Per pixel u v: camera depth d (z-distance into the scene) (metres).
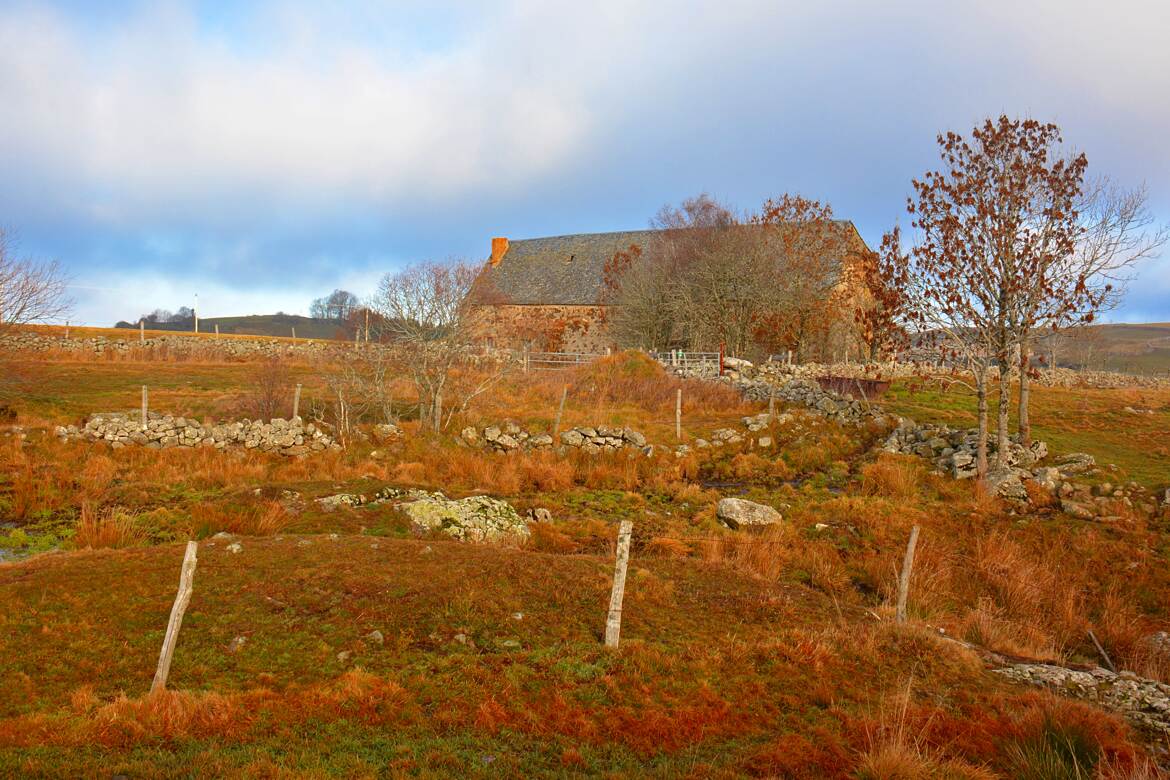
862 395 31.20
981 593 14.26
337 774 6.48
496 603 10.80
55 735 6.67
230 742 6.92
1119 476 19.30
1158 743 8.48
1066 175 18.64
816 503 19.48
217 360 40.59
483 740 7.45
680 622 10.97
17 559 13.32
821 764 7.32
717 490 21.86
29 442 21.05
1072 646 12.54
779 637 10.53
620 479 22.80
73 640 8.83
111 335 47.97
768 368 38.31
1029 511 18.03
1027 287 18.84
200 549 12.48
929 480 20.84
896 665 10.07
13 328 26.17
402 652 9.30
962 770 7.20
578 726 7.88
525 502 19.66
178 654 8.72
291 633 9.51
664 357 41.66
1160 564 14.66
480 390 28.86
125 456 21.03
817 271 46.50
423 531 15.61
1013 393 31.47
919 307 19.94
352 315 37.56
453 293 27.52
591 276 60.72
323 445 23.50
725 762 7.27
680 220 54.50
